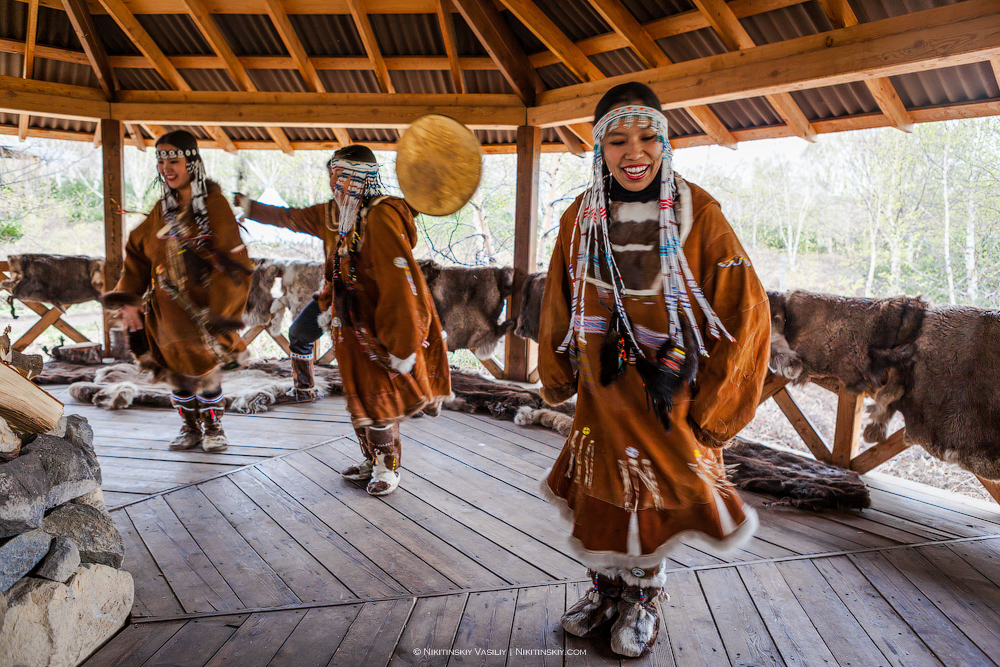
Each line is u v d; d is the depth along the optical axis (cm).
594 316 165
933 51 300
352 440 370
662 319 160
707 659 179
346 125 516
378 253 251
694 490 162
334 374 506
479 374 520
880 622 200
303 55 509
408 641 185
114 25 515
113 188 538
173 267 279
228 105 524
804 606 208
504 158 1421
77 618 167
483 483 314
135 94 531
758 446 363
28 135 665
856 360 312
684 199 161
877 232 1620
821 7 357
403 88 556
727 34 376
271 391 436
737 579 224
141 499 282
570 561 236
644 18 417
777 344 337
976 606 210
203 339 286
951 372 281
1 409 164
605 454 164
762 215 1862
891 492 312
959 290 1430
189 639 184
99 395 426
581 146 620
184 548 240
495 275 509
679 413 160
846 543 255
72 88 518
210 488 297
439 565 231
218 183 282
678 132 552
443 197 224
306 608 202
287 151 675
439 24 486
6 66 536
